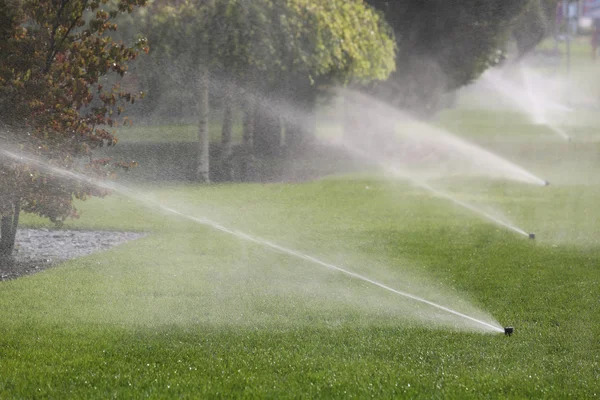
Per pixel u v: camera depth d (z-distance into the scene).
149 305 20.62
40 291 21.98
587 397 14.12
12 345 16.83
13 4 25.09
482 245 31.02
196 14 47.38
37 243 29.80
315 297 21.92
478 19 66.25
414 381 14.65
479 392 14.11
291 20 50.69
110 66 26.53
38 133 25.23
